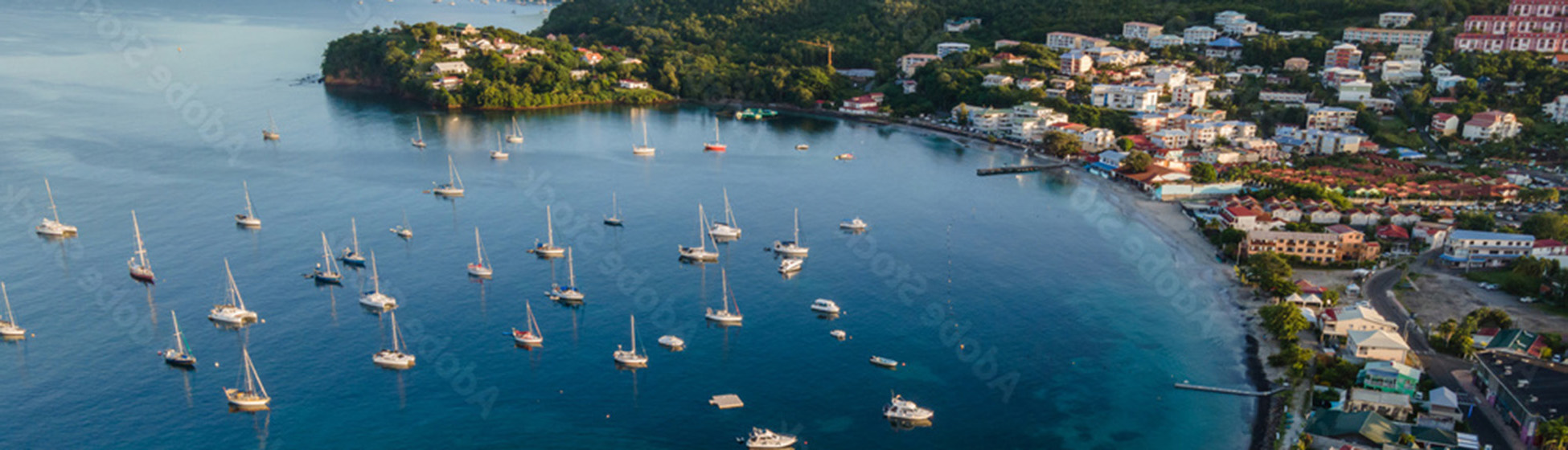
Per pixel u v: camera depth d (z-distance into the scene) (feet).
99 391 598.34
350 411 581.94
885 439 563.07
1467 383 601.62
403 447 545.85
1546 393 545.85
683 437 561.43
